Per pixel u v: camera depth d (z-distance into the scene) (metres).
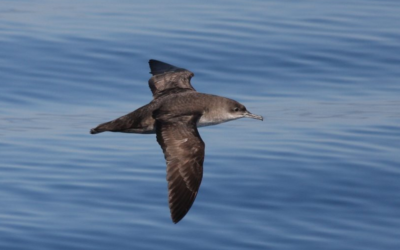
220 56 24.28
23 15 27.86
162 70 15.32
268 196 16.66
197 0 29.97
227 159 18.28
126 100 21.84
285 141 19.41
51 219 15.69
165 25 26.69
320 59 24.44
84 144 19.19
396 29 27.03
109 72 23.25
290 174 17.56
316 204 16.41
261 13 28.31
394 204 16.45
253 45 25.08
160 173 17.64
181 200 11.25
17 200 16.34
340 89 22.89
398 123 20.56
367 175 17.53
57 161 18.16
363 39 25.95
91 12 28.25
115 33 25.83
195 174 11.46
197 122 12.87
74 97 21.95
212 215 15.99
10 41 25.02
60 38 25.36
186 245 14.98
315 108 21.70
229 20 27.38
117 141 19.47
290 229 15.54
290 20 27.59
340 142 19.34
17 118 20.77
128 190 16.80
